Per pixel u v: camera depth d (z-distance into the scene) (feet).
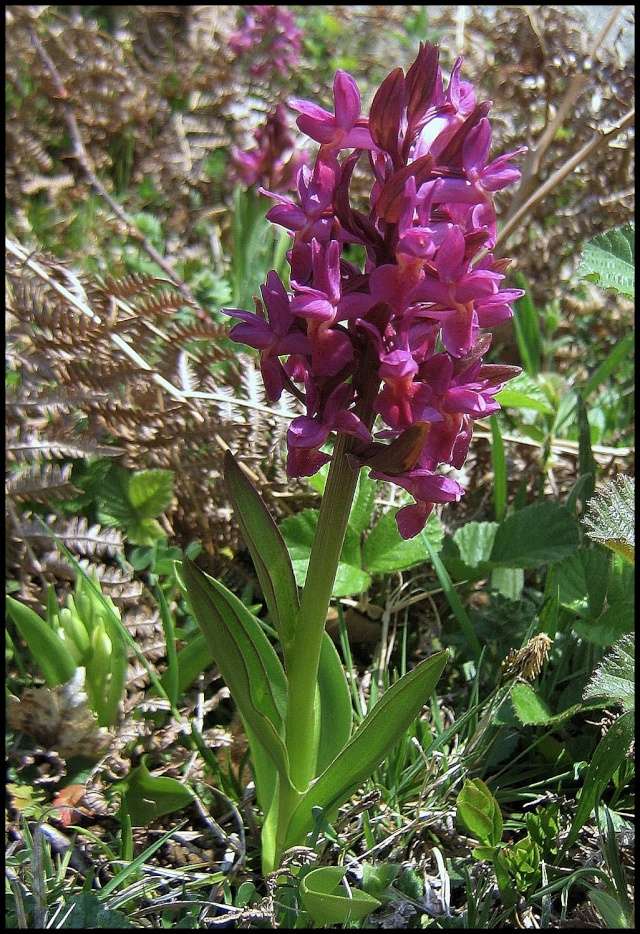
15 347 1.45
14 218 1.88
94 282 1.52
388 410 0.86
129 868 0.99
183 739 1.17
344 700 1.06
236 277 1.83
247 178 1.91
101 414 1.39
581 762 1.13
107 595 1.24
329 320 0.84
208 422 1.41
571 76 1.97
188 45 2.59
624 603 1.19
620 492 1.13
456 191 0.85
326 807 0.98
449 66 2.38
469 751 1.10
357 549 1.30
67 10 2.56
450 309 0.86
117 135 2.27
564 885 1.01
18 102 2.16
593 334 1.93
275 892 1.00
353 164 0.87
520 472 1.54
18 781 1.09
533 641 1.05
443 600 1.39
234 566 1.40
